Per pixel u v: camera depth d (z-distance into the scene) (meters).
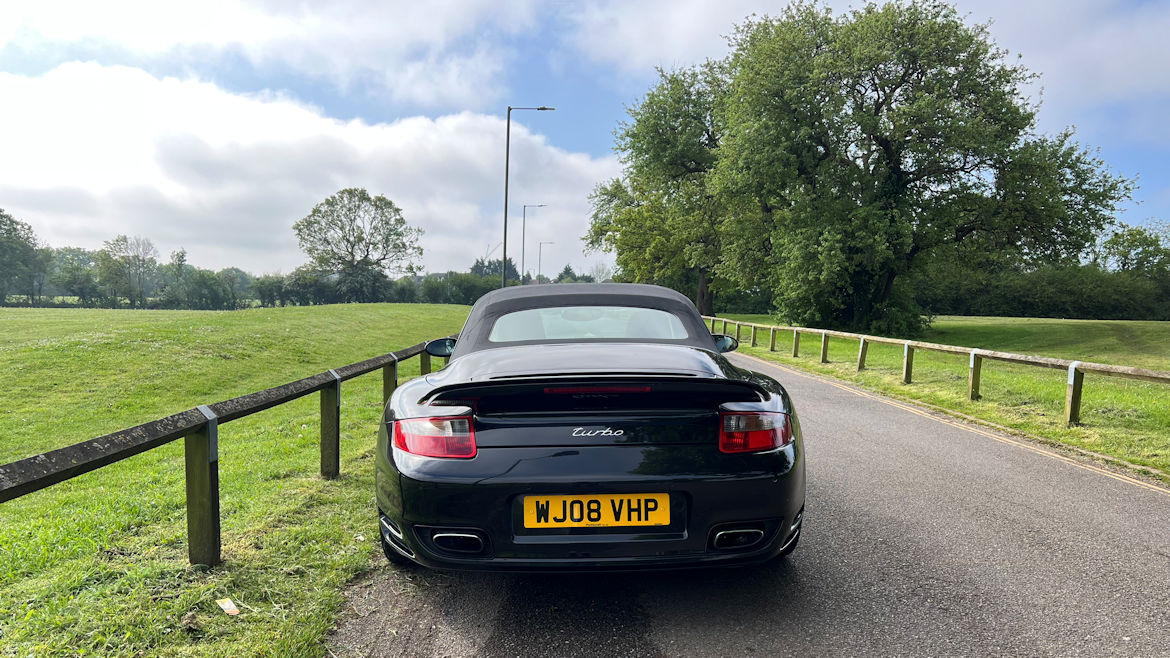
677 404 2.62
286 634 2.52
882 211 31.91
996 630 2.67
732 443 2.61
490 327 3.69
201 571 3.05
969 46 30.58
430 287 111.31
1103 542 3.76
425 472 2.57
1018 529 3.98
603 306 3.84
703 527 2.59
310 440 7.30
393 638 2.58
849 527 4.00
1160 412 7.63
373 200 108.12
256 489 4.70
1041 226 32.50
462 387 2.56
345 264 107.56
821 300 37.62
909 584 3.13
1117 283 73.88
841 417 8.47
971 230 35.19
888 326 36.72
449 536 2.59
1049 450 6.55
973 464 5.82
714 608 2.87
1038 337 36.84
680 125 44.50
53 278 107.38
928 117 28.80
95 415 12.48
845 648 2.52
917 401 10.16
